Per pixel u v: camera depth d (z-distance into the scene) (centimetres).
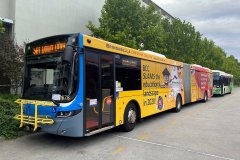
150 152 672
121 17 1991
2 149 694
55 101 668
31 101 712
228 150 694
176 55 3102
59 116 664
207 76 2202
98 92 760
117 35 1816
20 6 1602
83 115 693
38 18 1733
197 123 1101
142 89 1021
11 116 862
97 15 2344
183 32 3181
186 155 648
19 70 1248
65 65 676
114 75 841
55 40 711
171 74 1357
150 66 1105
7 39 1279
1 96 1193
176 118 1241
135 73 975
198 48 3525
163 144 753
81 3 2147
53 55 709
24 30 1630
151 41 2044
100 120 766
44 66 725
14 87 1300
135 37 1967
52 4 1850
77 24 2102
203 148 712
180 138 826
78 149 697
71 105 664
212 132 919
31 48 765
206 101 2177
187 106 1822
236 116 1315
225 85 3225
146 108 1048
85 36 713
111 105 823
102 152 670
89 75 727
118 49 871
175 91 1418
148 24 2095
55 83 690
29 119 714
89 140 795
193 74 1784
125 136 852
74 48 682
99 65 770
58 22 1906
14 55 1242
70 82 671
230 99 2530
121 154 654
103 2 2425
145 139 811
